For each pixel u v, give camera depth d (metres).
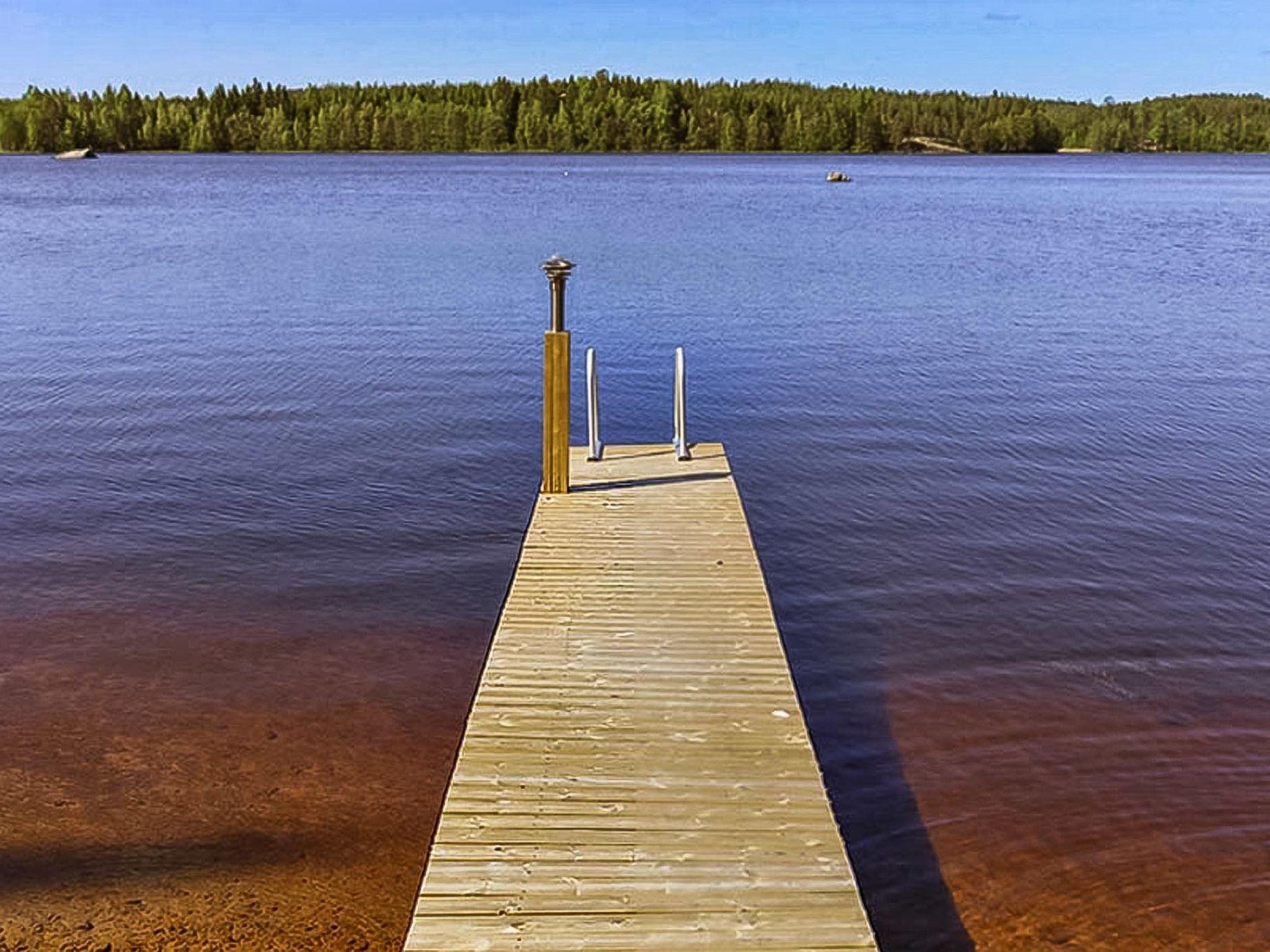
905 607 9.40
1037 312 25.36
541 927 4.30
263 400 16.39
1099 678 8.12
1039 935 5.46
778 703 6.01
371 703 7.68
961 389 17.41
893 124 184.75
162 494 12.12
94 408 15.76
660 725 5.78
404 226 48.16
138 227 46.75
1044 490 12.48
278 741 7.14
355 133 175.00
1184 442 14.45
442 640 8.73
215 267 32.78
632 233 44.91
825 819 4.98
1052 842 6.17
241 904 5.55
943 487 12.59
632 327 23.20
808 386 17.67
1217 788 6.70
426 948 4.18
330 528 11.21
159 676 8.02
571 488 9.88
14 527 11.02
